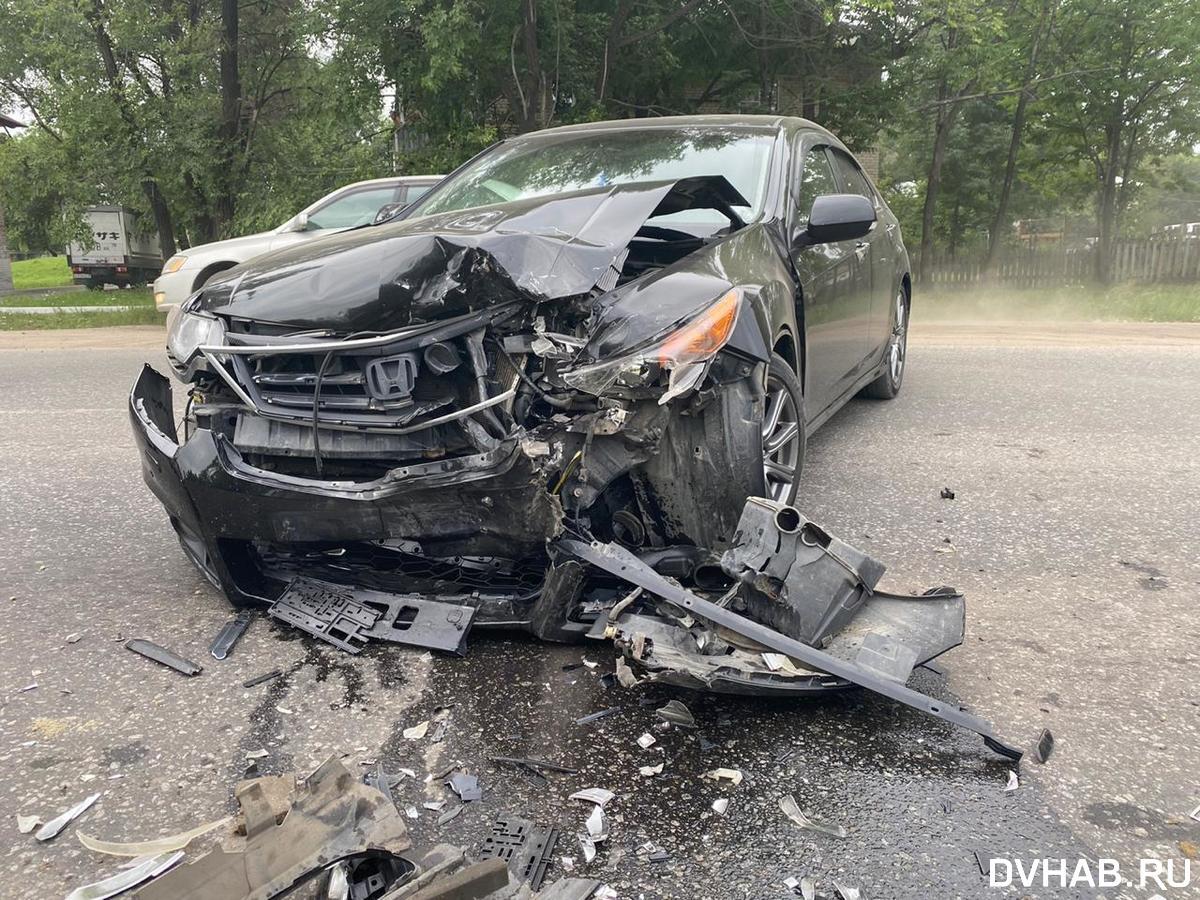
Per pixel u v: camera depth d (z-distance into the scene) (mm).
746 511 2551
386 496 2545
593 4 16484
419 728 2389
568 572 2598
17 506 4402
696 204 3562
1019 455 5156
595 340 2527
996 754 2301
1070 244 23172
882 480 4676
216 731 2389
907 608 2613
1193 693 2598
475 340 2529
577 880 1818
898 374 6824
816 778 2191
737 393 2695
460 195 4320
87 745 2328
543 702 2516
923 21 18094
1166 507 4238
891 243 5992
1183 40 19891
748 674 2312
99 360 9828
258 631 2963
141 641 2902
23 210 26547
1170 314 16531
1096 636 2951
